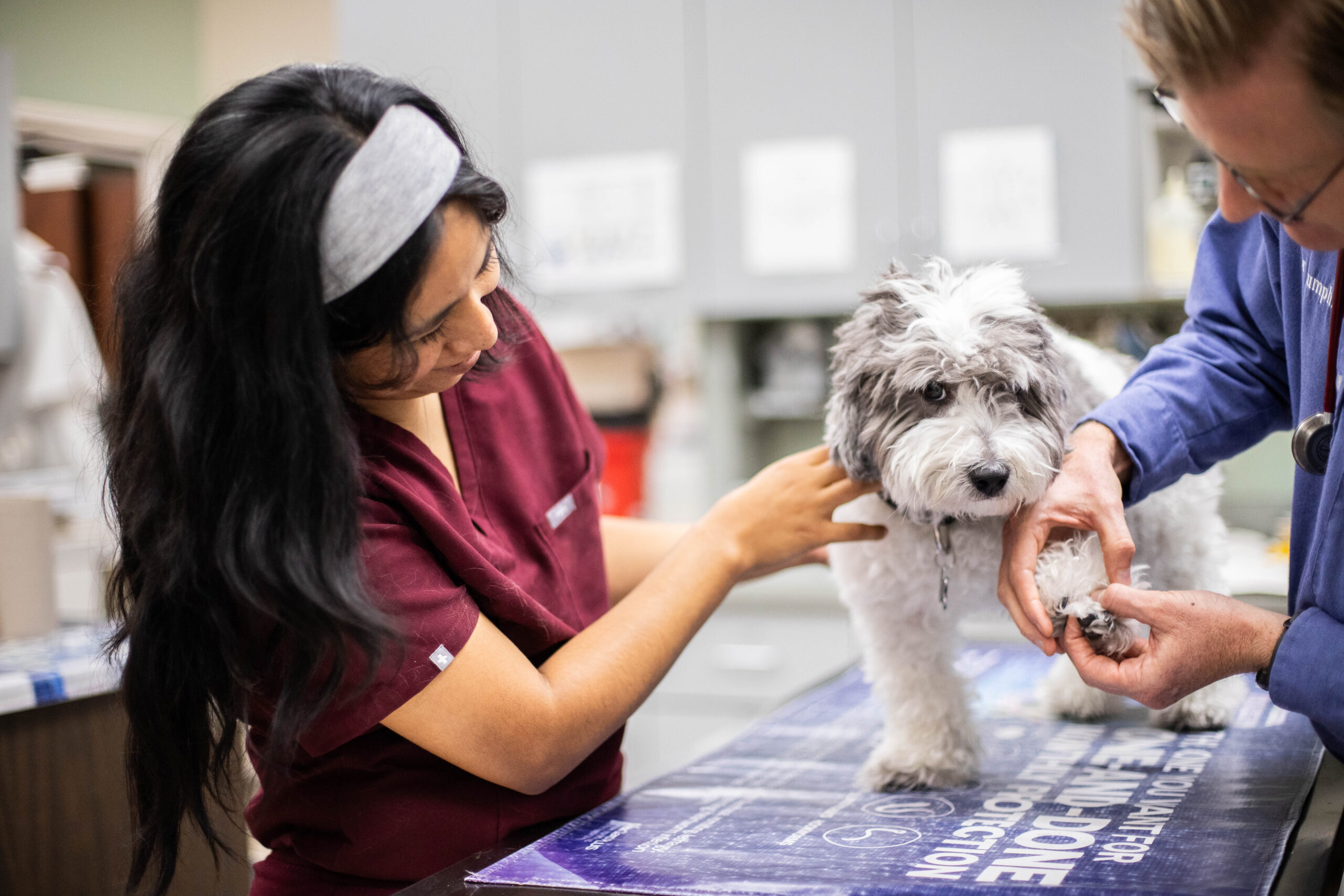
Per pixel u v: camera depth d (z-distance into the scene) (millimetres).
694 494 3258
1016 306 1098
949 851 802
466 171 833
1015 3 2754
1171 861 749
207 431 768
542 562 1043
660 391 3393
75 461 2154
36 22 2568
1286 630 837
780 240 2971
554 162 3131
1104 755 1075
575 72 3102
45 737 1316
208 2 2846
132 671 827
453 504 947
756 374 3430
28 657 1416
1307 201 697
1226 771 976
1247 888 692
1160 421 1045
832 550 1216
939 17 2812
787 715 1349
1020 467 985
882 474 1076
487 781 926
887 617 1137
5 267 2137
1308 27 627
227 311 756
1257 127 675
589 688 901
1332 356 896
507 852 866
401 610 832
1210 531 1201
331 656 792
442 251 792
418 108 841
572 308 3131
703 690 2918
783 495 1024
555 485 1116
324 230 764
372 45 3230
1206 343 1106
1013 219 2787
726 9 2982
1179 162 2727
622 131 3078
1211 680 878
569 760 902
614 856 825
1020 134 2770
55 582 1593
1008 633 2393
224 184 757
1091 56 2707
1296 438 899
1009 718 1271
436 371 871
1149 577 1166
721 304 3033
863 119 2887
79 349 2117
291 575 741
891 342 1087
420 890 779
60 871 1326
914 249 2863
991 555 1090
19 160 2227
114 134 2303
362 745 899
